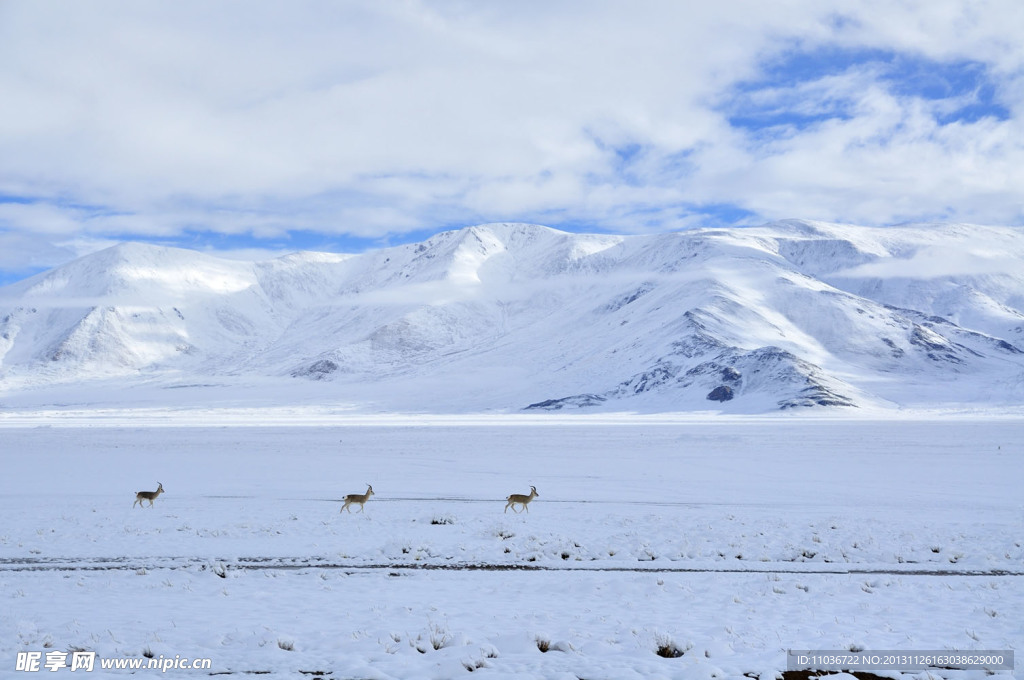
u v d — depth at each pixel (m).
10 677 9.00
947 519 24.58
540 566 17.08
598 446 67.88
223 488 36.66
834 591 14.22
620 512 26.91
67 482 39.78
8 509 27.95
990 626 11.70
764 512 26.78
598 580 15.23
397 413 199.00
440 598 13.73
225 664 9.57
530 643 10.42
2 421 163.00
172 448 69.94
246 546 19.50
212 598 13.65
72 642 10.47
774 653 10.18
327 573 16.06
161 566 16.95
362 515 25.95
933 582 15.09
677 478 40.28
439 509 27.84
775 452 58.69
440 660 9.65
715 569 16.72
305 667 9.46
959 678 9.27
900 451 58.22
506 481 39.25
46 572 16.23
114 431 107.19
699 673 9.02
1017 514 26.06
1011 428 92.56
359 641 10.56
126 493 34.38
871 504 29.12
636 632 11.13
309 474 44.06
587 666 9.50
